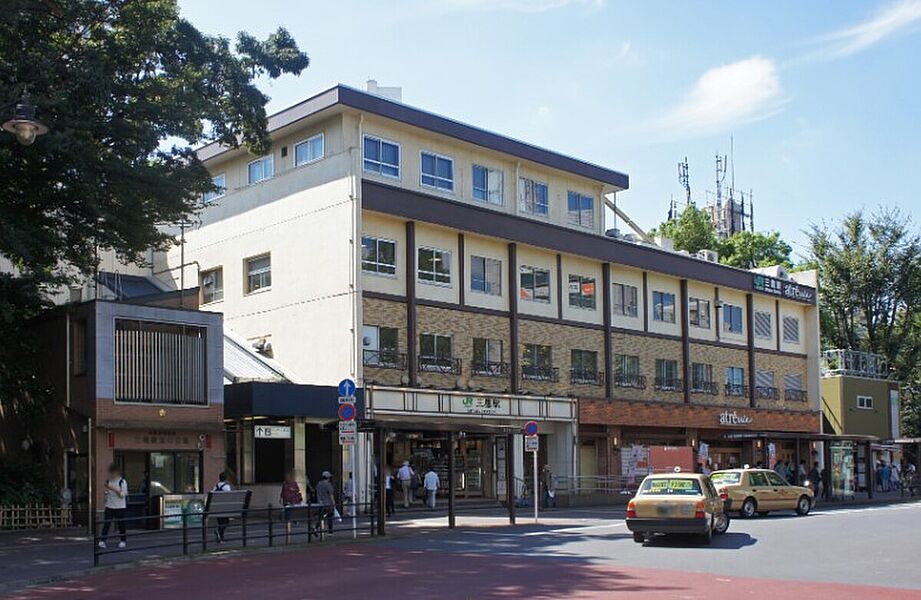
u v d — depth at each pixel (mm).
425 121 39562
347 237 36062
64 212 26766
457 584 15281
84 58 24781
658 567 17688
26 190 25594
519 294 42469
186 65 27219
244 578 16516
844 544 21984
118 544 22656
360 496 34719
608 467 45000
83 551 21328
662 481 22844
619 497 42250
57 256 28500
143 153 25750
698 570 17219
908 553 20062
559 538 23797
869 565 17969
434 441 38844
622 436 46281
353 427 23453
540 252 43781
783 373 57531
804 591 14445
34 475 28484
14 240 23531
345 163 36469
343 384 23609
